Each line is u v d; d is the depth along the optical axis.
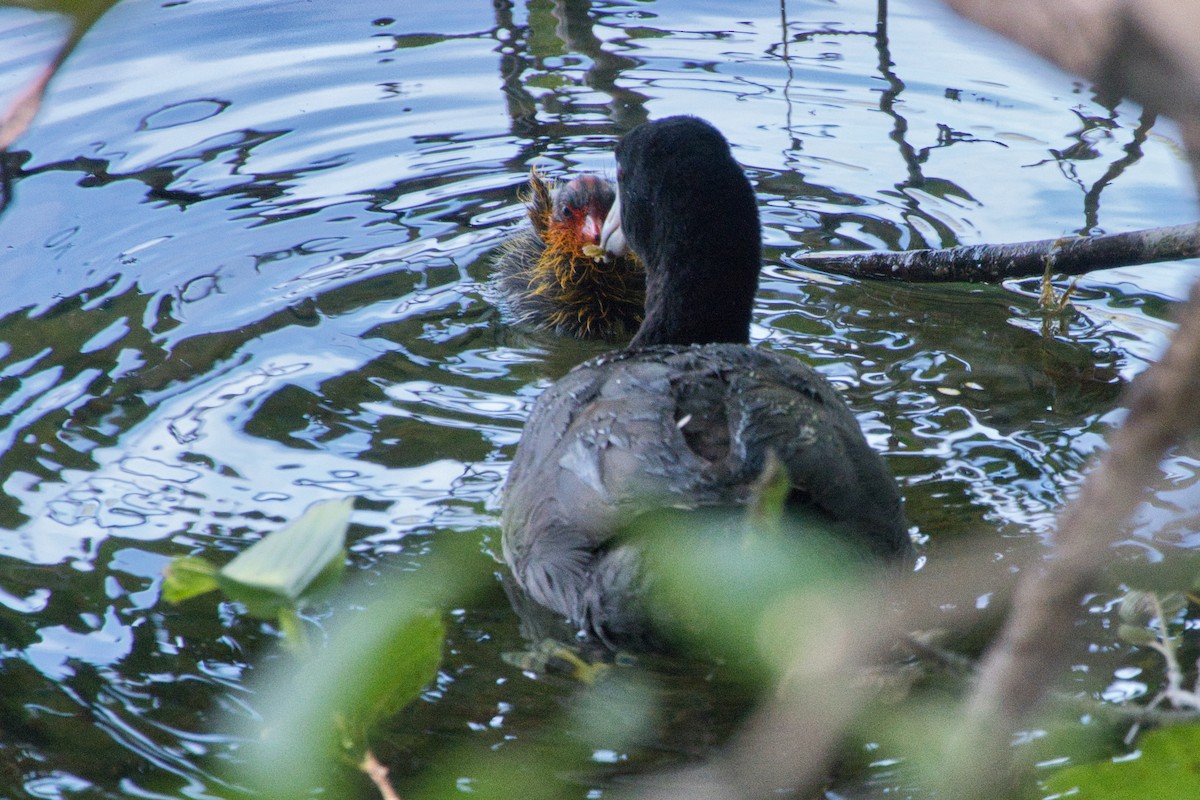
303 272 13.68
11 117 1.57
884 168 15.70
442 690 7.73
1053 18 1.22
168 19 19.31
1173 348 1.47
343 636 2.60
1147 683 7.57
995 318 12.98
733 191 10.74
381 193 15.48
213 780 7.01
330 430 10.88
